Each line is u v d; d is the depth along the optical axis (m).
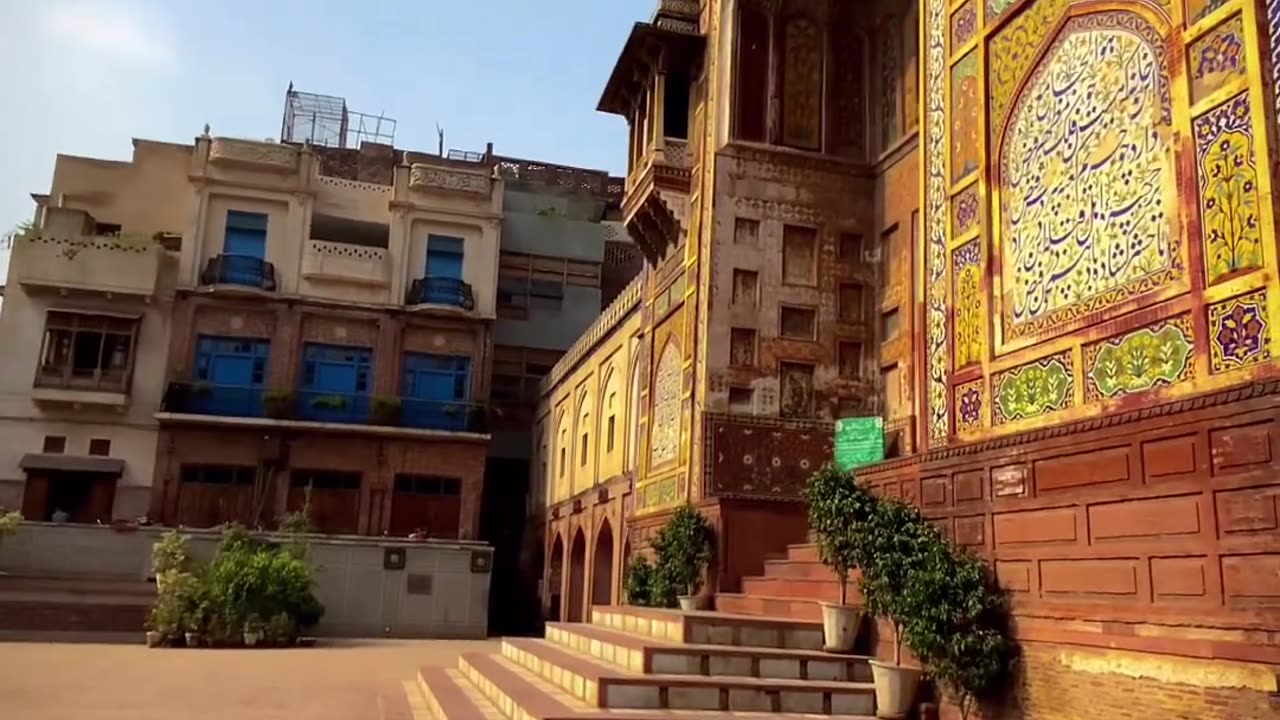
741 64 13.27
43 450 26.44
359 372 28.95
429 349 29.59
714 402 12.36
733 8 13.38
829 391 12.67
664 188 14.27
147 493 26.70
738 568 11.60
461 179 30.58
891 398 12.44
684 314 13.84
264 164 28.91
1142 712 5.59
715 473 12.17
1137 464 5.82
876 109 13.41
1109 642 5.88
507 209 35.00
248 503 27.19
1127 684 5.71
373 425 28.17
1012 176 7.55
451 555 23.61
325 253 29.00
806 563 9.91
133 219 29.88
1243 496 5.11
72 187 29.72
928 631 6.89
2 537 21.62
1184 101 5.91
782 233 12.96
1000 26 7.86
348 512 27.72
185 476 26.97
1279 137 5.30
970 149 8.10
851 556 7.83
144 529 22.62
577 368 25.67
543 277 33.66
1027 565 6.65
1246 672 4.98
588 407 23.92
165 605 17.73
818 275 12.95
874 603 7.56
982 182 7.85
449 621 23.33
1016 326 7.29
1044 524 6.53
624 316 20.03
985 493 7.14
